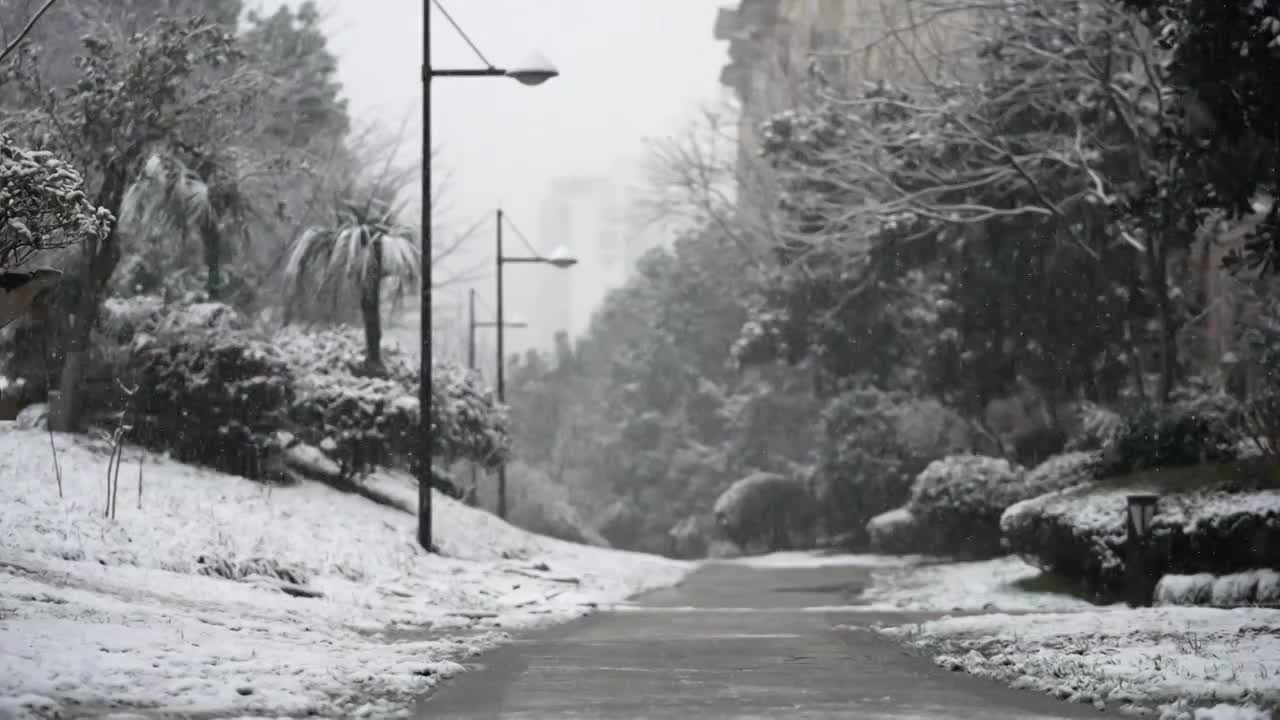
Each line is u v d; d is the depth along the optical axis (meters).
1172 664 11.45
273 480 25.11
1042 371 36.97
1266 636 13.13
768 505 54.28
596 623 17.78
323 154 46.38
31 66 25.70
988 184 36.38
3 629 10.52
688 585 28.30
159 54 24.58
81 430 23.08
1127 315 35.25
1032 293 36.31
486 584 21.72
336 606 16.61
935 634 15.13
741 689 10.88
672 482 71.12
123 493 19.94
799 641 14.87
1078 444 33.47
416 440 27.31
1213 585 18.72
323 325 37.06
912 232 37.75
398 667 11.46
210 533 18.98
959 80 37.41
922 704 10.07
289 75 45.88
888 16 44.25
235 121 28.44
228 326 25.08
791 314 42.78
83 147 24.30
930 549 37.69
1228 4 19.12
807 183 40.72
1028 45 34.44
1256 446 23.67
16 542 15.65
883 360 42.94
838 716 9.47
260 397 24.66
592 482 77.12
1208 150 20.75
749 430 64.06
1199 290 35.75
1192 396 28.50
